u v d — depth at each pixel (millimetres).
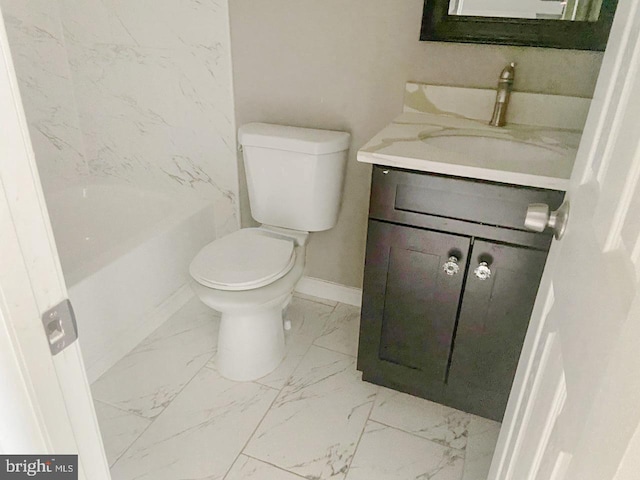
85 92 2170
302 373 1716
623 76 579
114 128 2203
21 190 448
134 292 1796
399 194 1295
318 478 1334
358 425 1508
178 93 2014
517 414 902
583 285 566
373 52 1665
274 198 1813
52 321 509
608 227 508
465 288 1334
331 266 2094
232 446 1424
